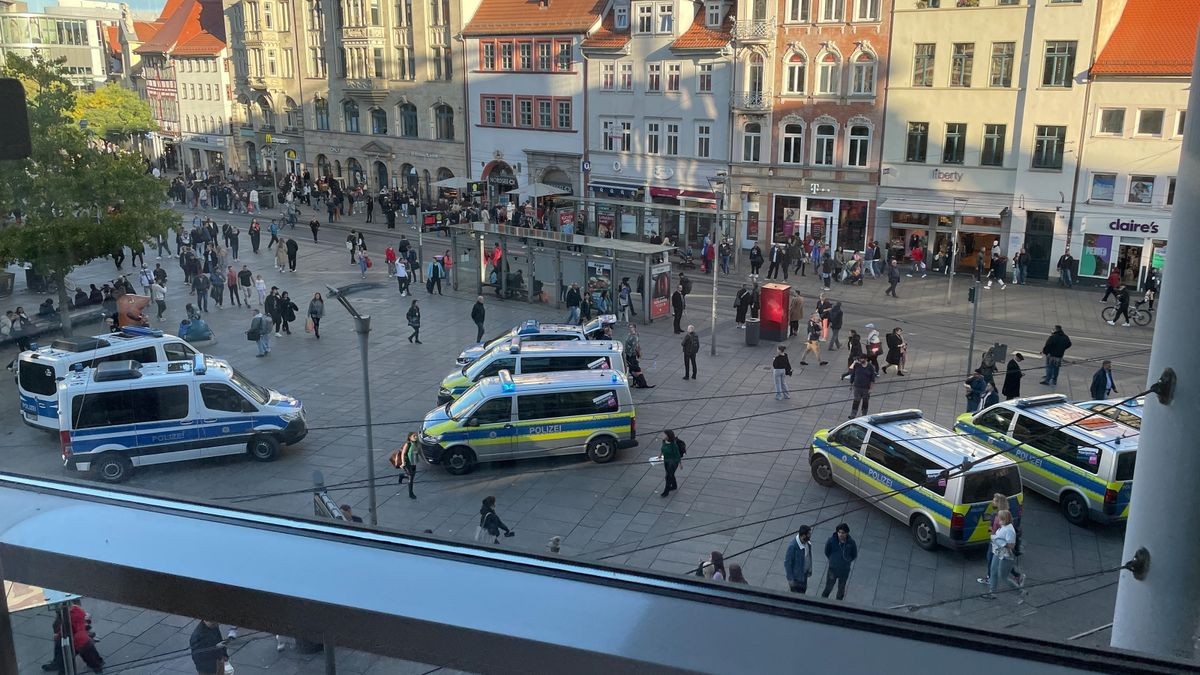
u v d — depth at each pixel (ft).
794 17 131.85
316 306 89.30
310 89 196.85
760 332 92.38
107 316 52.60
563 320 100.07
